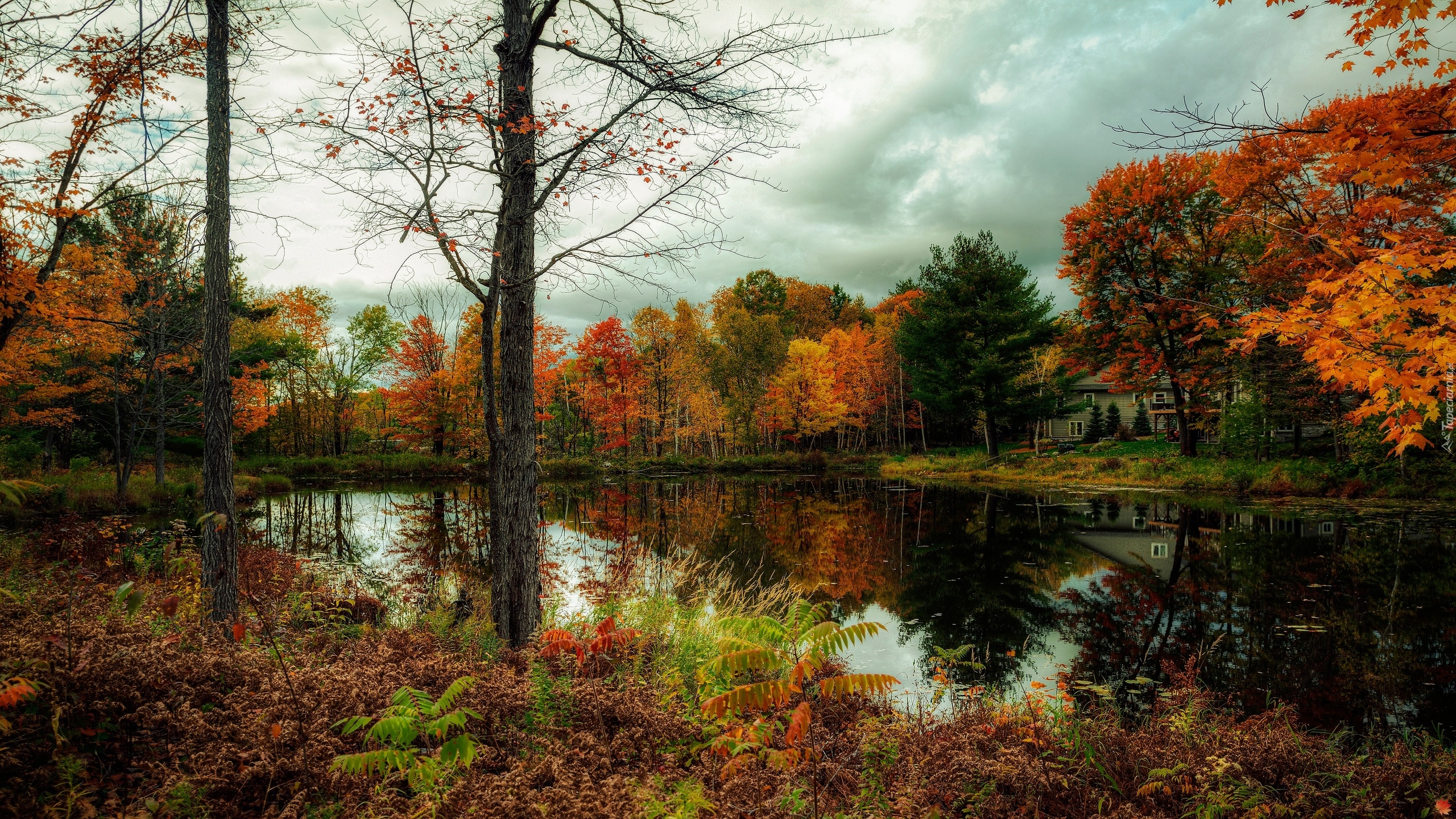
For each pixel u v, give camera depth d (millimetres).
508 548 6016
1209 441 39094
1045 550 15328
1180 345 28406
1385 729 6074
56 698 2781
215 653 3789
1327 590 11164
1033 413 34812
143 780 2699
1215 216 25219
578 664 4602
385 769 2768
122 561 7520
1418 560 13219
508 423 6070
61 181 7117
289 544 15414
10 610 3781
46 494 16406
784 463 42938
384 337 43812
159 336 16641
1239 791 3459
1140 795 3627
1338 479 22828
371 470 34500
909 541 16672
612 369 39062
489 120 5461
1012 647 8719
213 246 6043
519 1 5969
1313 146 4152
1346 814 3402
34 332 11172
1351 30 3768
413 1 4820
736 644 3172
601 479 36281
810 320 65188
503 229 5812
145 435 27266
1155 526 18297
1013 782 3602
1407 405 4199
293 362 38812
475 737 3584
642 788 3029
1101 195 28656
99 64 6109
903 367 46625
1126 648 8586
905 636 9273
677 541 16500
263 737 2945
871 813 3178
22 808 2314
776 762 3002
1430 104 3576
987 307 33594
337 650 5117
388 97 5297
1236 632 9086
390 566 12672
